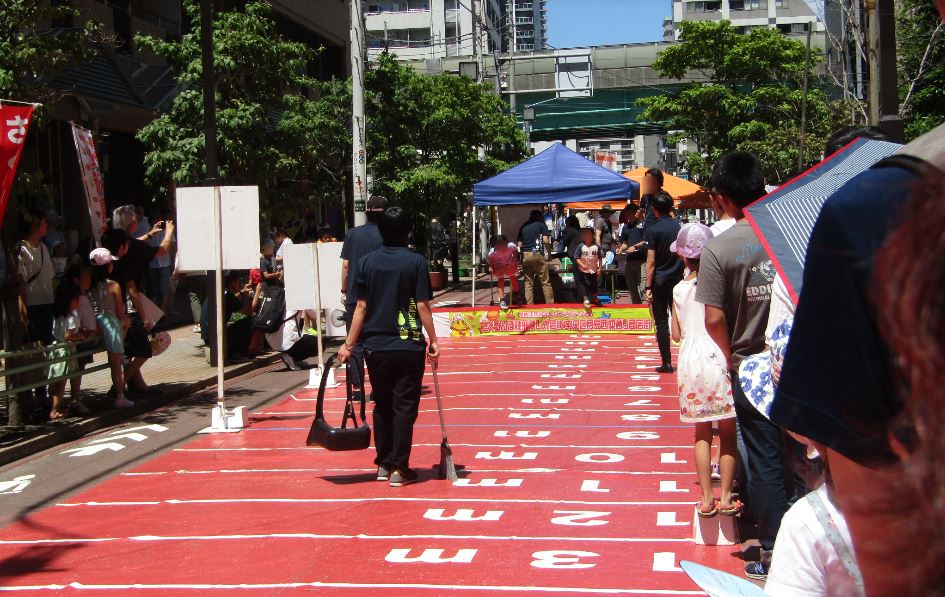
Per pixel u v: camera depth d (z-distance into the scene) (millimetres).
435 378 7906
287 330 14953
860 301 1349
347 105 25172
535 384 12898
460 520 6812
